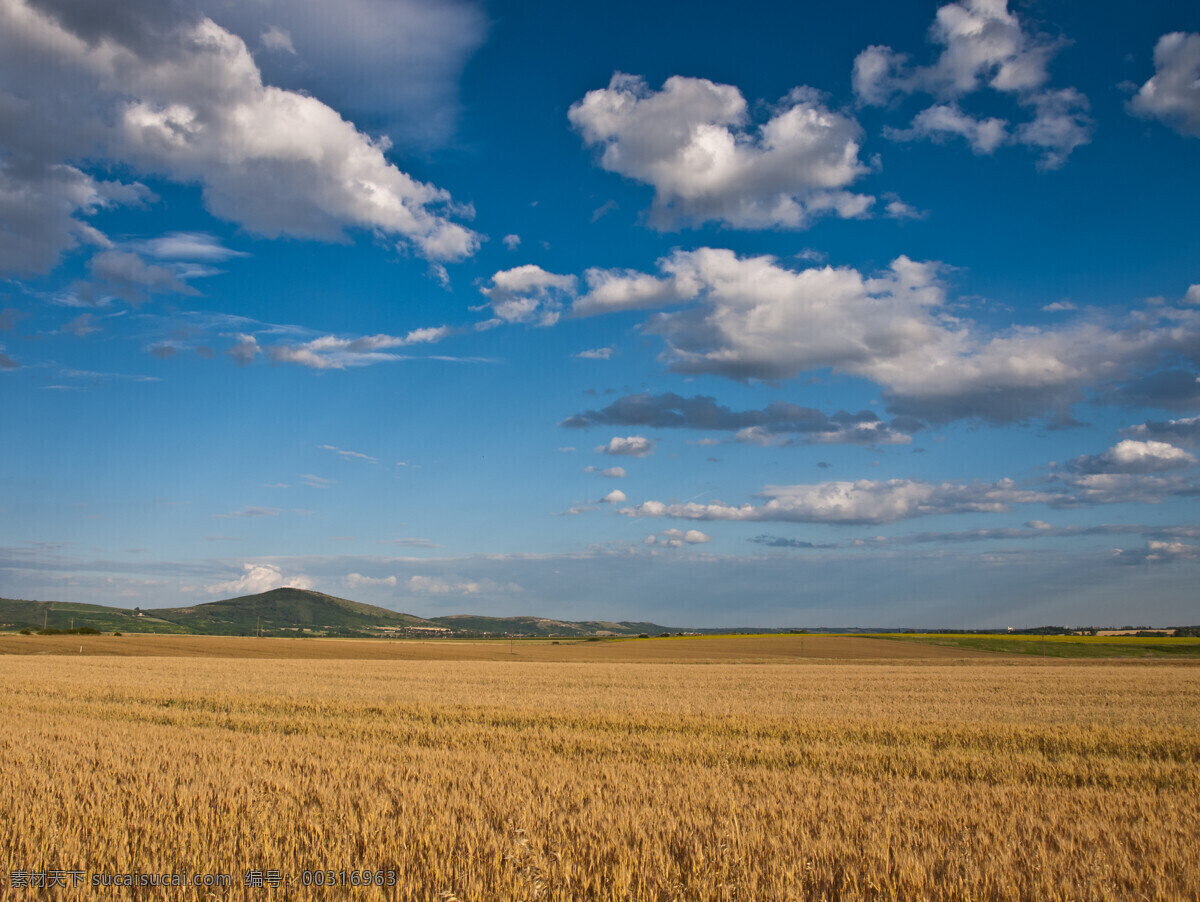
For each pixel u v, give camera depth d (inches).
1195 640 3875.5
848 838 378.0
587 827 382.6
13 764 558.6
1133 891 310.5
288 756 600.7
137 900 287.3
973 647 3627.0
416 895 291.3
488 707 1049.5
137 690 1268.5
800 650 3516.2
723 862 322.0
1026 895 302.4
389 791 473.1
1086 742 764.6
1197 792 534.6
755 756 666.2
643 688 1434.5
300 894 286.0
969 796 486.3
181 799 433.4
